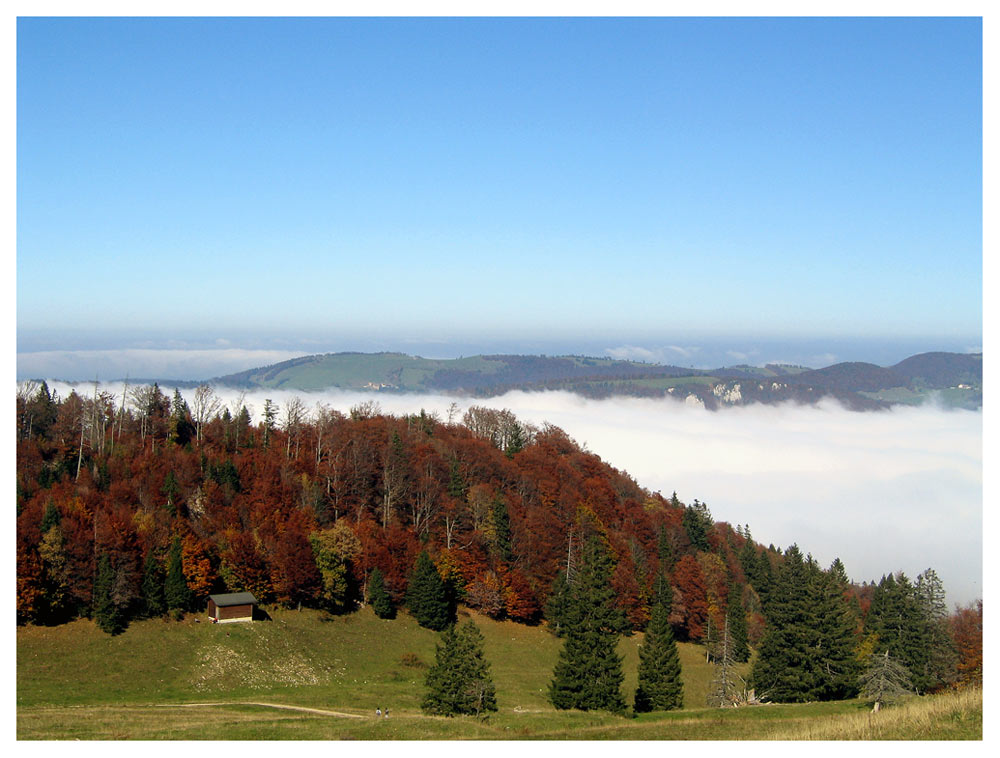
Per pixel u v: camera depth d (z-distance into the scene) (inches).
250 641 3294.8
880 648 3348.9
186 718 2155.5
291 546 3698.3
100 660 2984.7
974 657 3142.2
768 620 3764.8
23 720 2036.2
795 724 1852.9
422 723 2046.0
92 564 3277.6
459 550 4210.1
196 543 3590.1
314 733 1895.9
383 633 3698.3
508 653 3740.2
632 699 3134.8
